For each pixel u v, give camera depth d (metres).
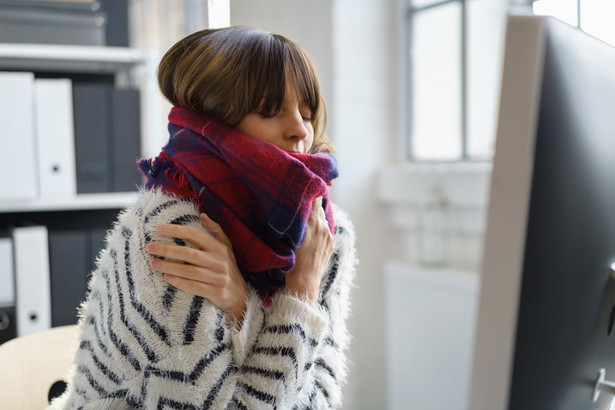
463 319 2.16
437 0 2.50
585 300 0.56
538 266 0.46
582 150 0.51
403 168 2.50
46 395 1.14
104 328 0.84
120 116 2.18
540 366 0.48
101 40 2.20
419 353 2.35
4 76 2.01
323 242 0.92
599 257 0.58
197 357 0.80
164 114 2.27
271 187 0.83
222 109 0.84
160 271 0.80
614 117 0.60
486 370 0.45
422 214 2.41
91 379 0.86
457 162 2.42
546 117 0.44
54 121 2.08
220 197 0.86
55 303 2.05
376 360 2.60
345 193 2.54
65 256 2.06
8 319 1.99
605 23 1.89
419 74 2.60
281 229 0.84
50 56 2.06
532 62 0.42
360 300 2.57
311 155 0.88
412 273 2.36
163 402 0.80
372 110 2.59
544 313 0.48
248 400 0.83
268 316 0.87
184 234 0.81
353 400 2.53
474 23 2.35
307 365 0.87
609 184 0.59
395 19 2.62
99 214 2.43
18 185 2.03
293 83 0.87
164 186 0.87
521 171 0.43
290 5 2.54
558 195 0.47
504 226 0.44
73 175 2.12
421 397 2.36
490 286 0.45
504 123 0.44
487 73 2.31
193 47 0.86
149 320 0.80
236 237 0.85
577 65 0.49
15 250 1.99
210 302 0.82
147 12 2.39
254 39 0.86
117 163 2.18
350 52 2.51
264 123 0.87
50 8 2.12
